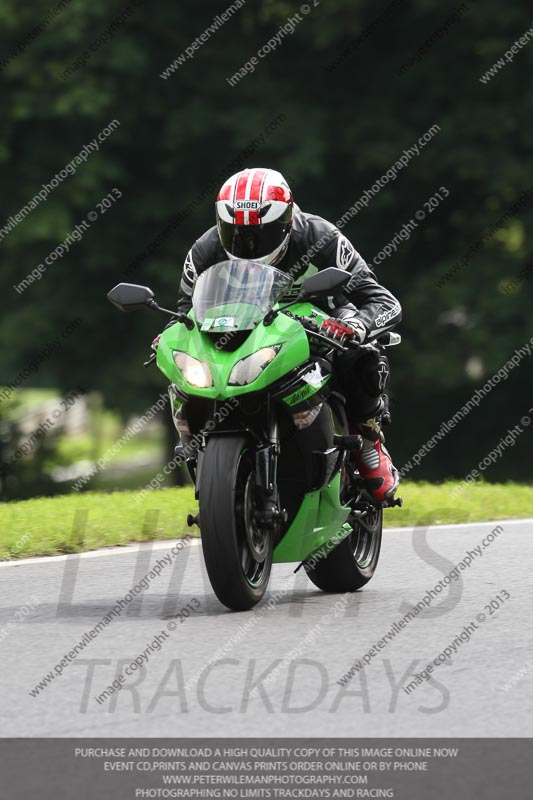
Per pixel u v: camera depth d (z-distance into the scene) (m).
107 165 71.12
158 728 15.57
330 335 22.55
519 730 15.42
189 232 74.81
